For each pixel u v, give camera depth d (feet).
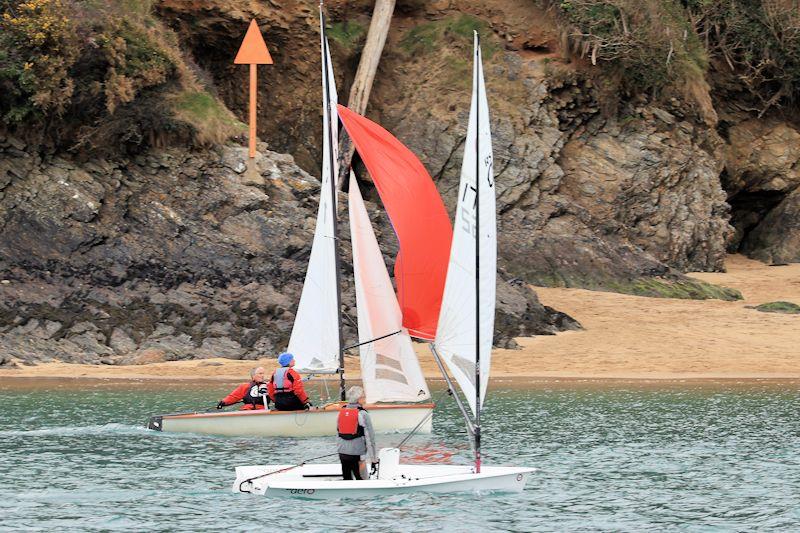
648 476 253.44
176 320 460.14
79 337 442.09
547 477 250.98
